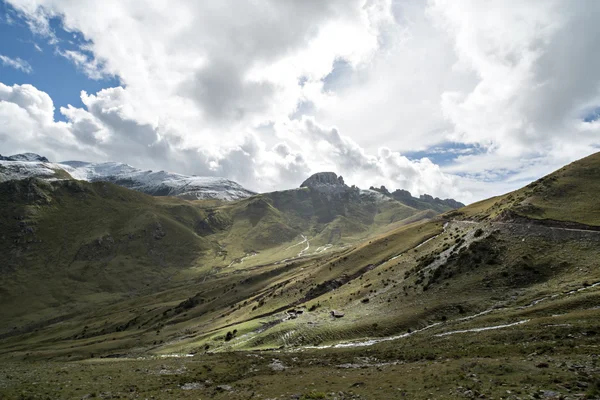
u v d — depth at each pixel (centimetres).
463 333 4591
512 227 7594
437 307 6219
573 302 4456
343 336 6481
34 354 13012
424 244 10844
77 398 3369
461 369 2830
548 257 6253
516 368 2592
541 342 3350
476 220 10669
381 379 3006
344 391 2775
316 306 9412
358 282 10250
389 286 8581
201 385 3778
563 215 7250
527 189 10219
